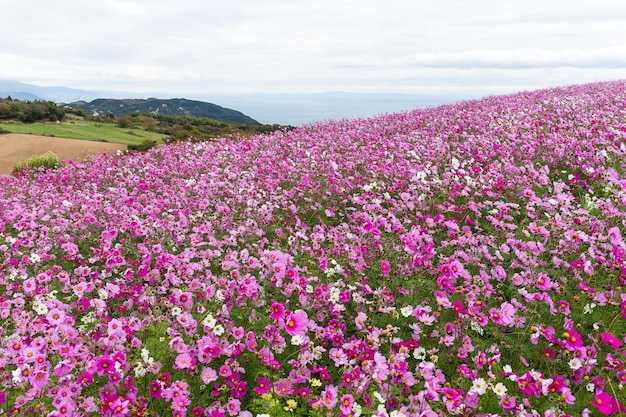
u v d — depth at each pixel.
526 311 5.26
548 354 4.59
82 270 6.71
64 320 5.16
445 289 5.50
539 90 24.44
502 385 4.09
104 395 3.84
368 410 3.86
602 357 4.60
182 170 13.04
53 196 11.16
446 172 9.19
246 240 7.76
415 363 4.80
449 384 4.32
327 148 13.98
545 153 10.21
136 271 6.77
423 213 8.23
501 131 12.48
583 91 20.62
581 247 6.45
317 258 6.79
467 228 7.11
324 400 3.88
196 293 5.71
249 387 4.49
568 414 3.97
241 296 5.43
